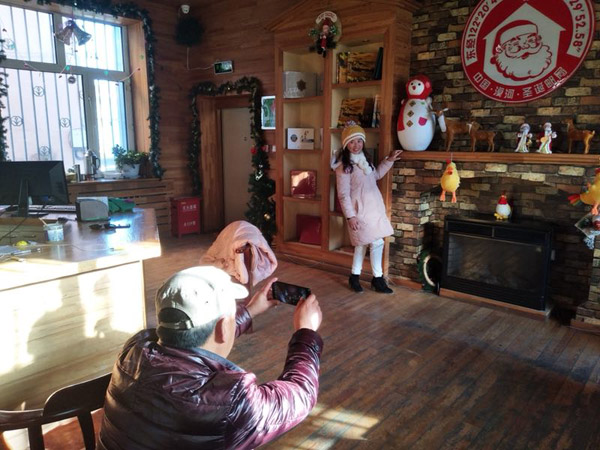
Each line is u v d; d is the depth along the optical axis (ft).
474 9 12.82
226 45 19.80
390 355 10.16
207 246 19.81
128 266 8.20
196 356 3.47
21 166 10.08
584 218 11.14
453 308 12.85
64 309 7.47
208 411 3.18
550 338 10.98
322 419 7.89
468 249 13.08
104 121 20.43
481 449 7.16
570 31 11.39
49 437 7.37
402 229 14.52
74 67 19.08
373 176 13.87
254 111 18.93
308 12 15.42
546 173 11.59
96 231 9.73
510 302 12.48
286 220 17.72
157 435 3.19
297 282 15.14
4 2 16.85
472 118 13.32
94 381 4.90
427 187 13.73
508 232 12.18
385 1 13.39
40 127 18.49
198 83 21.08
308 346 4.08
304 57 17.30
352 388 8.84
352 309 12.79
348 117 15.21
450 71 13.56
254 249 10.18
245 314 4.75
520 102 12.39
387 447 7.20
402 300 13.48
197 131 21.43
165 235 21.65
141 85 20.63
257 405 3.36
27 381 7.16
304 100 16.22
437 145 14.20
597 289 11.18
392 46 13.58
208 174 22.09
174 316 3.46
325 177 15.89
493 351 10.35
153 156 20.75
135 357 3.53
